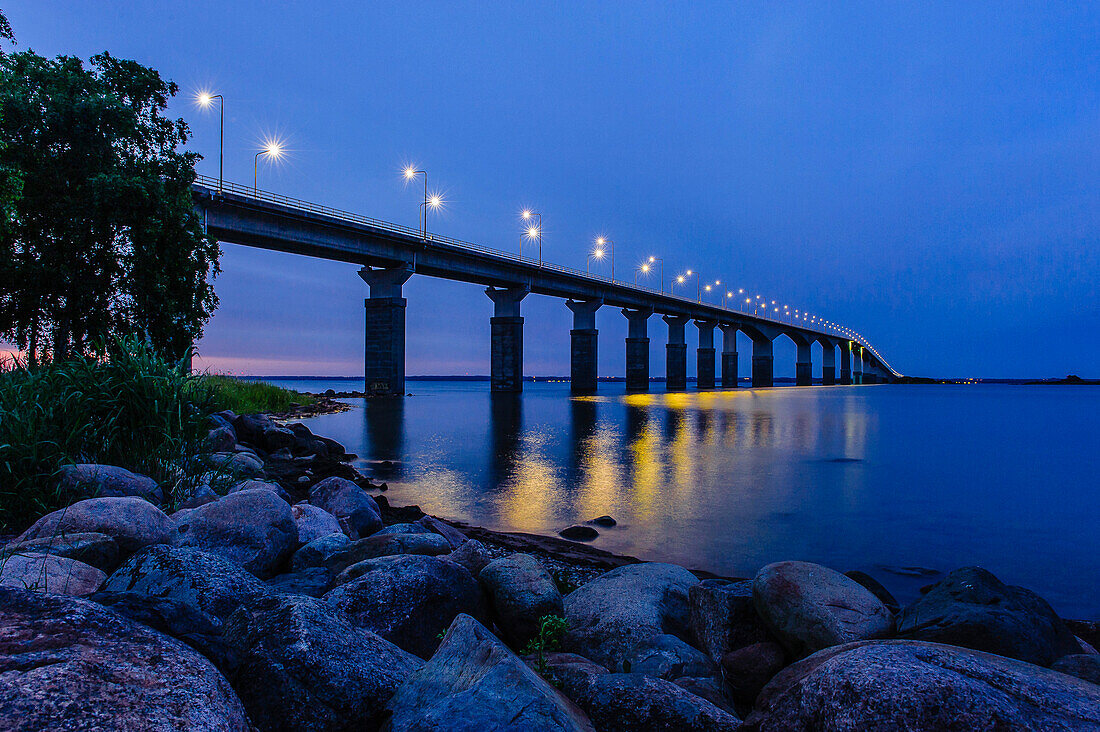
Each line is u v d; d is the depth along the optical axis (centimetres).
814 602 395
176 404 799
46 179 2247
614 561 907
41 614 217
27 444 641
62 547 423
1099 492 1688
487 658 268
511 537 1031
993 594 409
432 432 3192
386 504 1171
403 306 7669
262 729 246
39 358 1095
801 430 3622
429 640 398
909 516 1339
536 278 9575
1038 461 2388
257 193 5397
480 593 452
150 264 2416
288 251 6347
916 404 7644
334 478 906
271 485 884
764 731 265
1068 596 848
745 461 2206
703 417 4666
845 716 227
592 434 3173
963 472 2052
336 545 590
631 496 1479
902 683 228
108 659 199
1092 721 222
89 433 731
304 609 293
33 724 162
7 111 2192
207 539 529
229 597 360
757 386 17538
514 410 5397
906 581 899
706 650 448
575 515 1255
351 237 6538
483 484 1620
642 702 300
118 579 379
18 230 2216
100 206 2233
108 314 2370
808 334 19775
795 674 315
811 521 1260
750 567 930
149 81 2570
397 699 263
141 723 174
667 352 13662
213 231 5175
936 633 368
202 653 261
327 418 4028
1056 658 371
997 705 221
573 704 286
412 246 7306
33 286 2184
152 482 698
